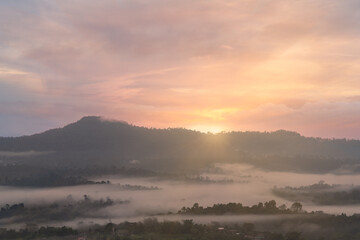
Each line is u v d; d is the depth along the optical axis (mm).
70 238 129000
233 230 131500
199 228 131125
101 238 125562
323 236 129000
